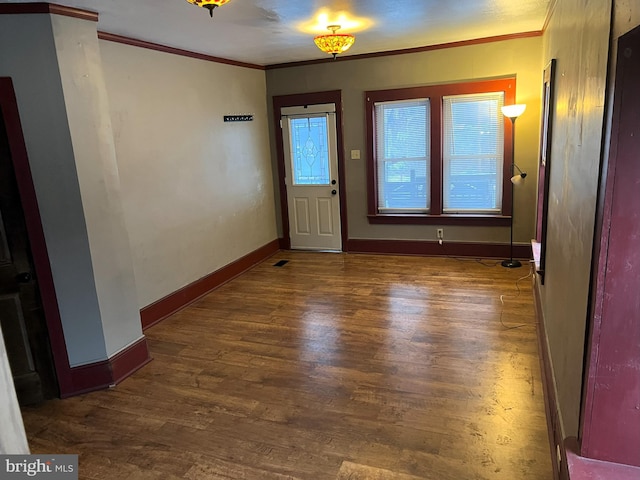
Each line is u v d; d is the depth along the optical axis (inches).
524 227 205.3
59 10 105.2
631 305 52.7
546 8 140.9
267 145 236.5
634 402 55.7
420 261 218.4
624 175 49.5
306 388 115.7
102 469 90.6
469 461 87.5
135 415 108.5
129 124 148.7
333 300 173.9
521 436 93.7
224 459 92.0
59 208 110.9
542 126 165.9
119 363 123.9
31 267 111.0
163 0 110.4
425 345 134.0
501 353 127.1
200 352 138.2
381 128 221.3
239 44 169.8
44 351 115.0
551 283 108.4
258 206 229.3
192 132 178.7
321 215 240.8
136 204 152.4
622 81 47.3
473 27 167.2
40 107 105.7
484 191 210.5
